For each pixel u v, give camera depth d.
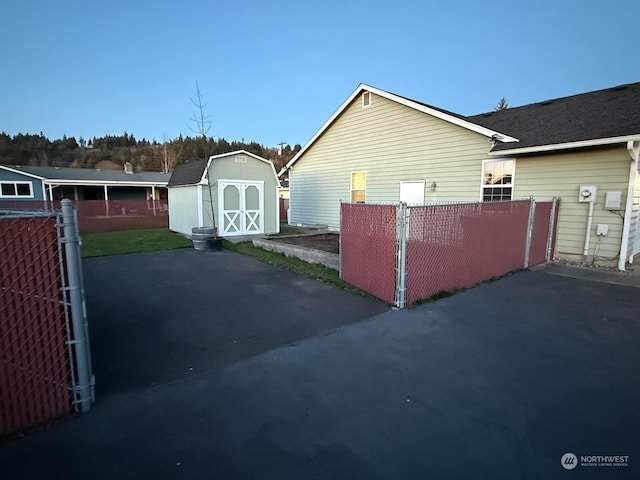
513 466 1.94
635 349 3.54
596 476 1.86
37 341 2.32
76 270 2.44
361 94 13.15
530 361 3.28
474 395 2.69
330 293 5.77
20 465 1.96
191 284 6.50
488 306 4.98
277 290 6.00
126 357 3.42
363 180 13.45
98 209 18.34
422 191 11.25
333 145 14.60
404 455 2.03
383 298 5.28
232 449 2.09
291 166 17.02
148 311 4.90
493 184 9.46
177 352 3.54
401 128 11.77
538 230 7.87
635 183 7.52
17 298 2.24
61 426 2.33
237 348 3.62
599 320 4.41
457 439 2.18
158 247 11.46
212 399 2.64
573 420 2.37
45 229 2.32
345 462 1.98
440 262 5.47
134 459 2.01
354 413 2.45
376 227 5.34
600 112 8.55
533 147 8.05
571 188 8.12
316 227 14.91
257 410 2.50
